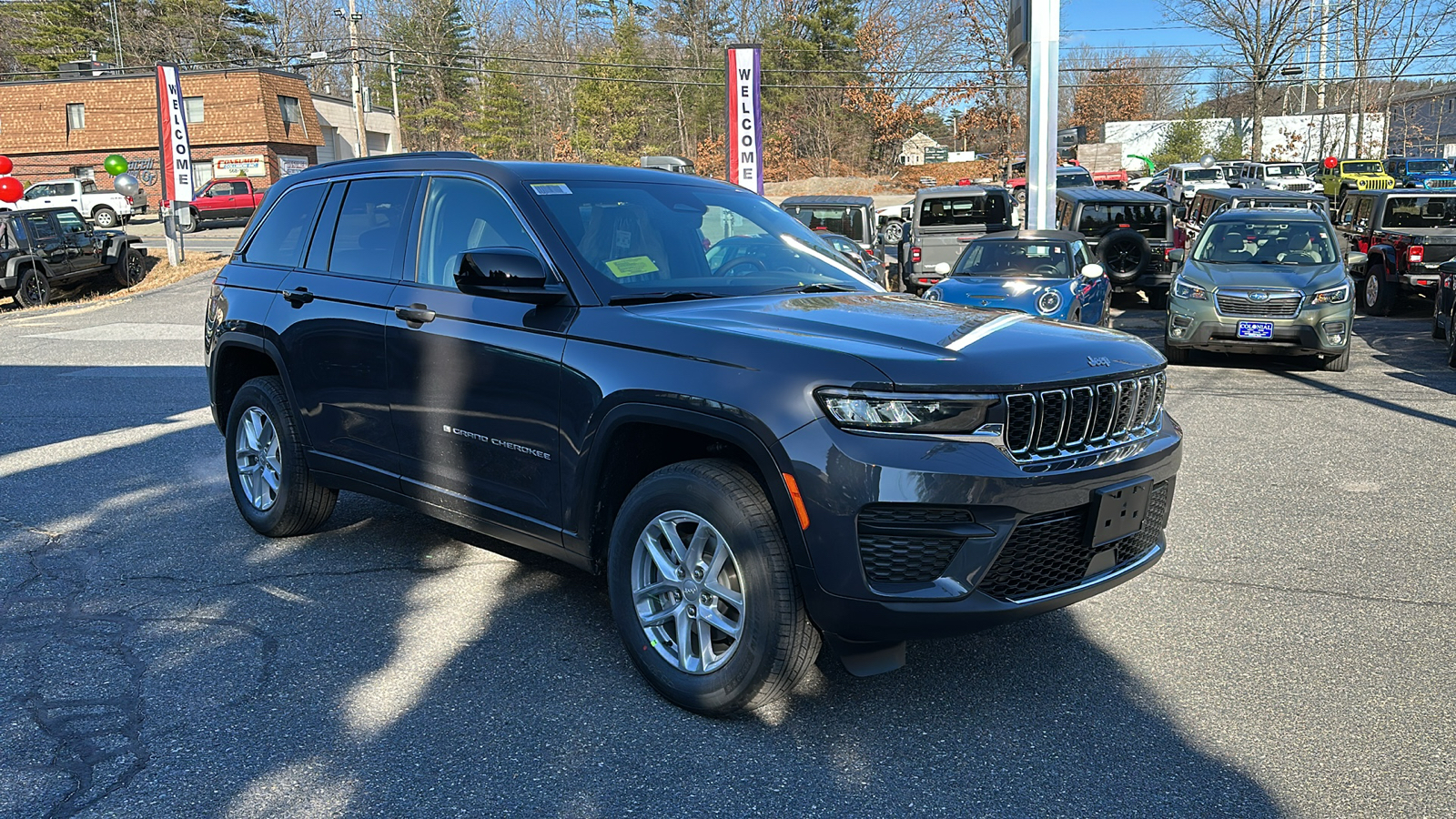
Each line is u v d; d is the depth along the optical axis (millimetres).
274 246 5227
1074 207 17328
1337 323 10625
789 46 60219
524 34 76500
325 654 3922
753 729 3365
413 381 4254
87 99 48188
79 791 3002
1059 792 3018
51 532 5398
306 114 51875
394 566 4879
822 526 3041
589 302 3721
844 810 2920
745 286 4070
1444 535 5426
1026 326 3578
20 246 18750
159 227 41531
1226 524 5641
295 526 5180
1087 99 80312
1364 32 54625
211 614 4305
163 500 6000
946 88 54406
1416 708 3523
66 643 4016
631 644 3574
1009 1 16031
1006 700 3580
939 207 16781
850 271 4496
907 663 3865
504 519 3996
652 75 65375
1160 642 4074
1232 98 66312
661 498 3418
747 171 18500
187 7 73562
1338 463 6980
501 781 3059
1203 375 10867
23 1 72312
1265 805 2949
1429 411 8719
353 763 3158
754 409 3135
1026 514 3084
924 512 3021
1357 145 55344
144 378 10414
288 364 4891
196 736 3312
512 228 4043
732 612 3482
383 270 4520
